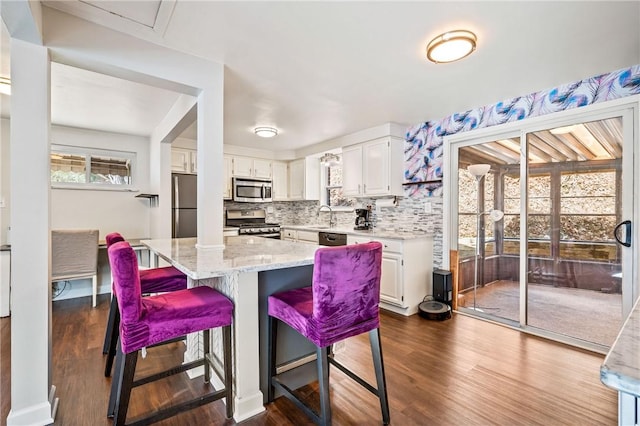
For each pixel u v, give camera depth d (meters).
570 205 2.66
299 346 2.02
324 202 5.49
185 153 4.52
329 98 2.92
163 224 3.70
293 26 1.77
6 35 1.83
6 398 1.81
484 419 1.64
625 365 0.53
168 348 2.48
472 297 3.36
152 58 1.91
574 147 2.62
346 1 1.56
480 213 3.29
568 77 2.46
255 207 5.70
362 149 4.12
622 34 1.85
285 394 1.66
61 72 2.35
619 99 2.33
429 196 3.70
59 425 1.57
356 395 1.86
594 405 1.76
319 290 1.41
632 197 2.33
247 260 1.68
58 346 2.47
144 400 1.79
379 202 4.17
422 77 2.46
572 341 2.57
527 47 2.00
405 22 1.74
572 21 1.73
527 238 2.92
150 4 1.58
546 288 2.80
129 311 1.34
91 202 4.01
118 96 2.82
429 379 2.03
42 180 1.58
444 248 3.54
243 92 2.76
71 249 3.34
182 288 2.22
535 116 2.79
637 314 0.80
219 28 1.79
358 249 1.50
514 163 3.01
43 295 1.58
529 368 2.17
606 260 2.48
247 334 1.67
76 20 1.66
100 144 4.04
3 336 2.64
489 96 2.88
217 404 1.77
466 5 1.60
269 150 5.46
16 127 1.52
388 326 2.98
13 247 1.52
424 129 3.74
